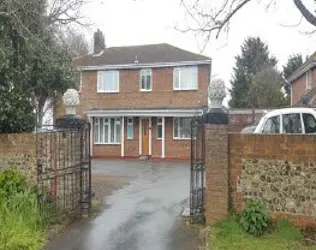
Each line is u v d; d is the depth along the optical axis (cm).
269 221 833
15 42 1210
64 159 1024
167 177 1697
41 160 1034
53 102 2025
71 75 1697
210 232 841
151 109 2716
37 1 1266
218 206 880
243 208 867
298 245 759
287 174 832
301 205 817
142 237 840
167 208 1074
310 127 1141
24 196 892
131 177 1708
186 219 955
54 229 894
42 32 1298
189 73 2773
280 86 4284
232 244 771
